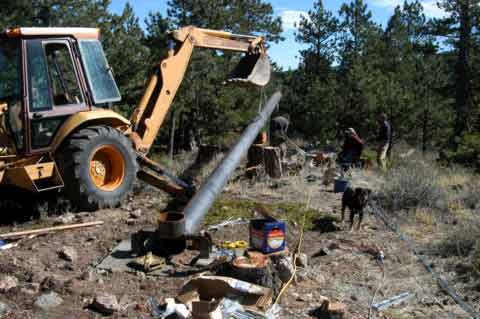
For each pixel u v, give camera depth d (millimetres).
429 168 12203
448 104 23938
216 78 21766
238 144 9578
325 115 23547
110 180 8414
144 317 4543
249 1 24234
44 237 6867
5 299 4797
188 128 23875
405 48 26438
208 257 5816
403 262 6145
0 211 8273
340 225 7691
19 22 15992
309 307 4832
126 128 8969
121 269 5672
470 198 9094
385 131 13555
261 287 4875
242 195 9602
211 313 4254
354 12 27594
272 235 5816
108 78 8742
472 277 5602
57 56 8195
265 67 10648
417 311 4852
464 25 25281
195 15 21109
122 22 19719
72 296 4945
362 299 5094
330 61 28516
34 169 7473
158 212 8203
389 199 8883
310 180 11219
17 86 7637
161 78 9445
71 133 8086
